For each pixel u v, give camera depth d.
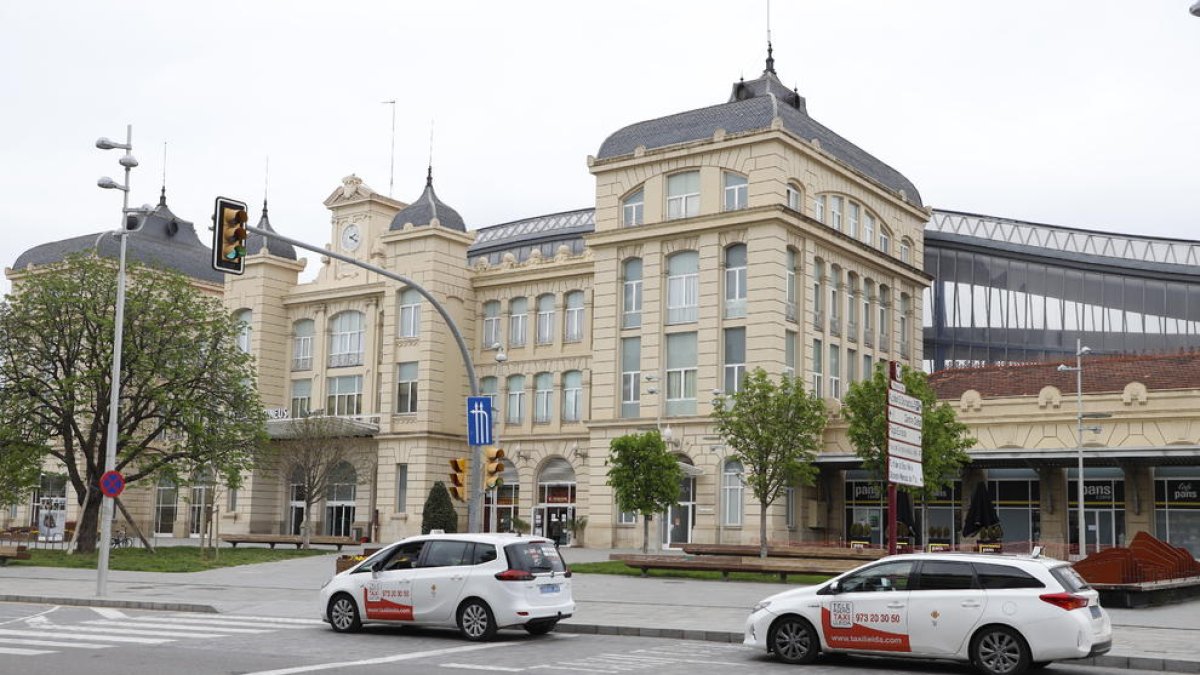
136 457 50.41
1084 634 15.59
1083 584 16.42
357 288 66.25
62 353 48.34
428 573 20.02
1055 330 71.75
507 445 62.03
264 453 52.06
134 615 24.17
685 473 48.44
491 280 64.25
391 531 61.66
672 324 52.62
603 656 17.86
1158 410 42.88
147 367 45.72
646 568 35.41
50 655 16.92
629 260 54.59
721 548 40.03
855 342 56.38
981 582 16.22
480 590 19.59
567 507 59.78
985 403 46.78
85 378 45.09
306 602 27.23
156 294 48.00
